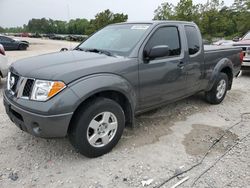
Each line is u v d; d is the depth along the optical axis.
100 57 3.46
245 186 2.80
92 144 3.19
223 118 4.77
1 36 21.41
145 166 3.13
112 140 3.38
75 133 3.04
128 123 3.69
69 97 2.82
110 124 3.31
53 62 3.22
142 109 3.84
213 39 35.66
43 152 3.41
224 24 36.66
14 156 3.31
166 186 2.79
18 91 3.04
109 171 3.02
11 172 2.99
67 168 3.08
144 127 4.22
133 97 3.52
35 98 2.85
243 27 38.16
